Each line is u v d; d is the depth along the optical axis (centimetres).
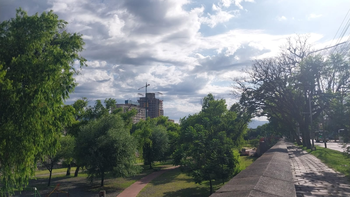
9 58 1238
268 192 401
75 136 3603
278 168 643
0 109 1080
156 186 2981
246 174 564
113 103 3934
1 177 1218
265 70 4509
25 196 2555
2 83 1038
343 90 3319
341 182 856
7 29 1309
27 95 1126
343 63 3344
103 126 3008
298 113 4447
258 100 4616
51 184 3281
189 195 2434
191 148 2286
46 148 1409
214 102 4334
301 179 939
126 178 3716
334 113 1653
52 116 1352
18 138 1125
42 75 1160
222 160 2125
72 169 5191
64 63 1245
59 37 1544
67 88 1355
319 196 657
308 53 4331
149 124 5097
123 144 2936
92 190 2878
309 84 3966
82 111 3766
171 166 5319
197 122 4209
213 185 2798
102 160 2798
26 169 1238
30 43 1259
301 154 2500
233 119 4078
